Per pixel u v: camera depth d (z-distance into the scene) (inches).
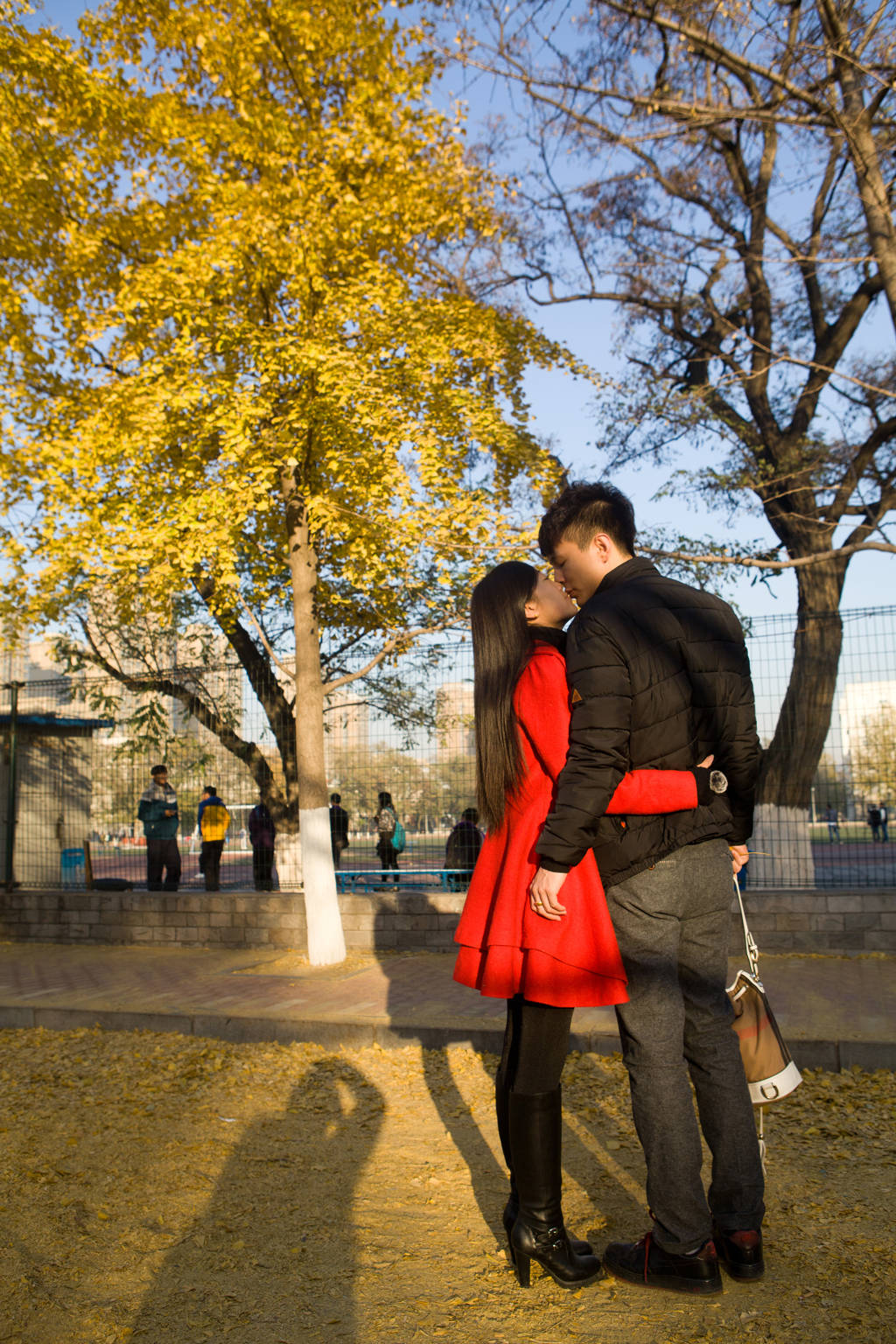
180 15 359.6
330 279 363.3
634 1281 95.1
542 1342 84.0
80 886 437.1
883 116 343.3
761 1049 103.3
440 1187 127.4
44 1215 119.9
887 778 310.3
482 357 374.9
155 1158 143.9
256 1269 102.5
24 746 448.1
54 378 417.1
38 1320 91.7
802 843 321.1
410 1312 90.8
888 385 527.5
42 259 400.5
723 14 312.3
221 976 309.9
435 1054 207.3
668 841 97.3
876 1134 142.7
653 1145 94.2
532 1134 94.6
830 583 519.8
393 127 361.1
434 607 357.7
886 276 322.0
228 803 414.9
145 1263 105.0
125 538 316.5
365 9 358.9
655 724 96.8
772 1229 107.7
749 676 104.1
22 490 374.3
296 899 375.6
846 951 312.2
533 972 92.9
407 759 366.3
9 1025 258.1
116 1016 247.8
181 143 355.9
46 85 372.8
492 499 353.4
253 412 317.1
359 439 326.6
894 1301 87.8
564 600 108.9
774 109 320.2
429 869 363.3
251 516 380.5
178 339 340.5
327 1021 222.4
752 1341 82.3
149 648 481.1
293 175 346.0
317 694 346.3
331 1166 137.8
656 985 96.3
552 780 100.1
